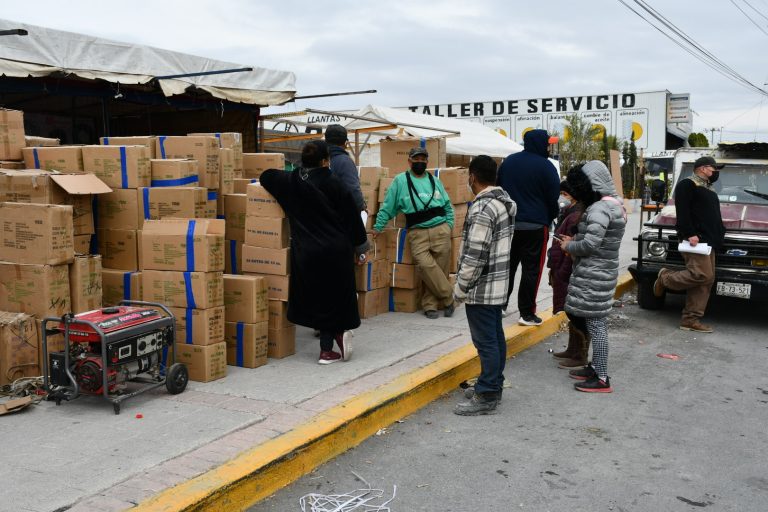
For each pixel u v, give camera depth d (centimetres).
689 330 768
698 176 723
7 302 475
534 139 661
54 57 731
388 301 754
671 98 4972
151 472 342
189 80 878
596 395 536
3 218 470
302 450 384
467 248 464
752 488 372
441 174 764
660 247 822
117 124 1106
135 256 530
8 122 537
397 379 507
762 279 734
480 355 487
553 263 669
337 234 526
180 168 523
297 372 523
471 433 452
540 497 360
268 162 704
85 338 429
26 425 406
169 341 476
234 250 599
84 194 509
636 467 399
